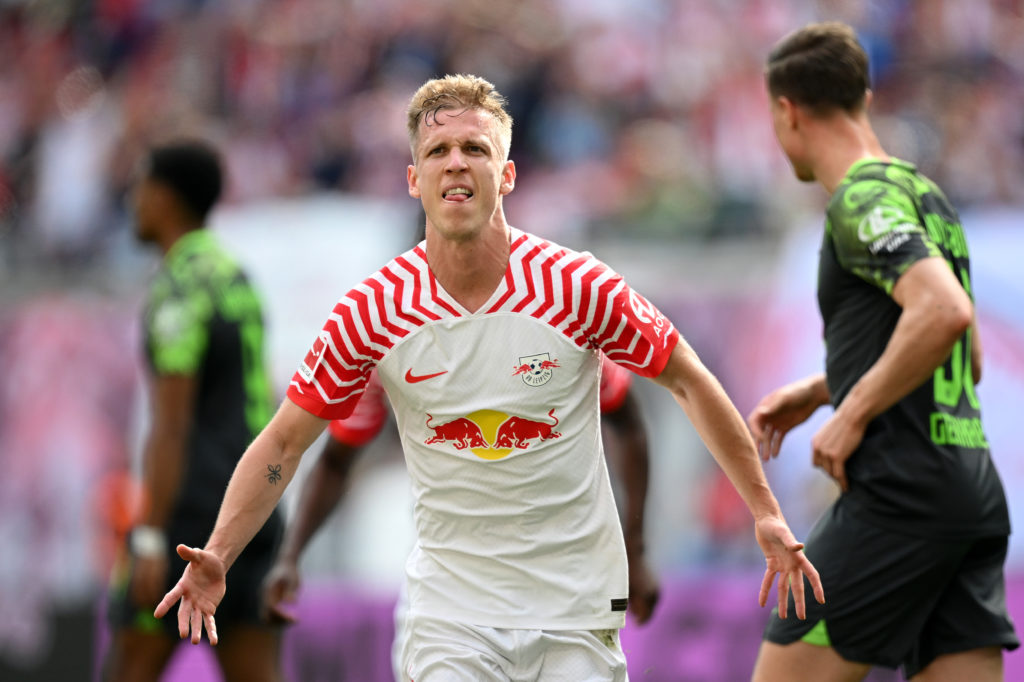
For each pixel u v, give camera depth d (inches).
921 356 490.3
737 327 1082.7
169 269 685.9
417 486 458.9
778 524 433.7
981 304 1016.2
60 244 1406.3
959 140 1432.1
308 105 1545.3
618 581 459.2
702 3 1536.7
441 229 421.4
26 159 1576.0
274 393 1138.7
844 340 534.9
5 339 1151.6
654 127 1477.6
